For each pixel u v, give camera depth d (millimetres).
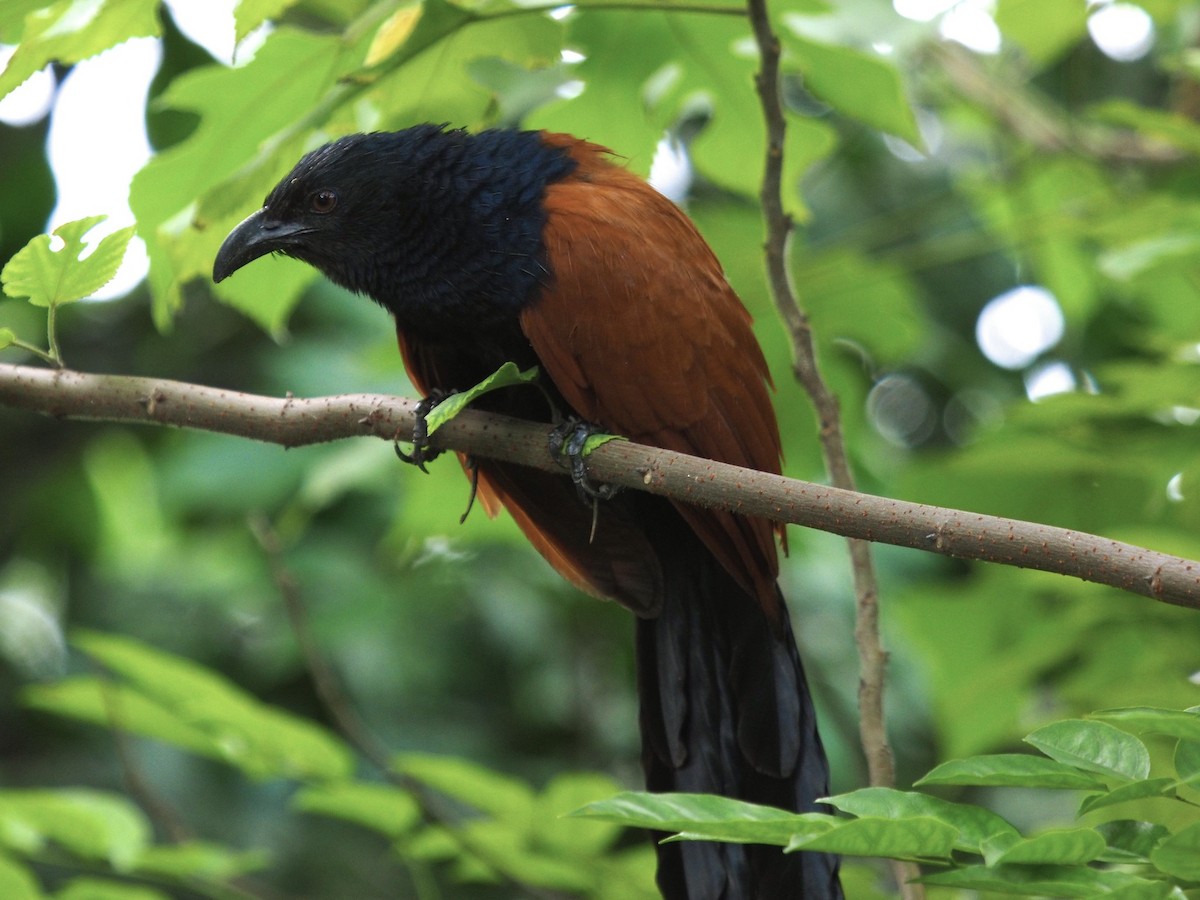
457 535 11219
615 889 8484
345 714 8758
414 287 7938
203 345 14898
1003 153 13062
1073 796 13695
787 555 8016
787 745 7570
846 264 10852
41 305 6121
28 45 6680
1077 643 10297
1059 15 10859
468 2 7852
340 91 7551
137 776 8680
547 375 7988
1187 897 5570
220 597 13953
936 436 16500
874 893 8555
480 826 8289
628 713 14656
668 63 9109
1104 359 15008
